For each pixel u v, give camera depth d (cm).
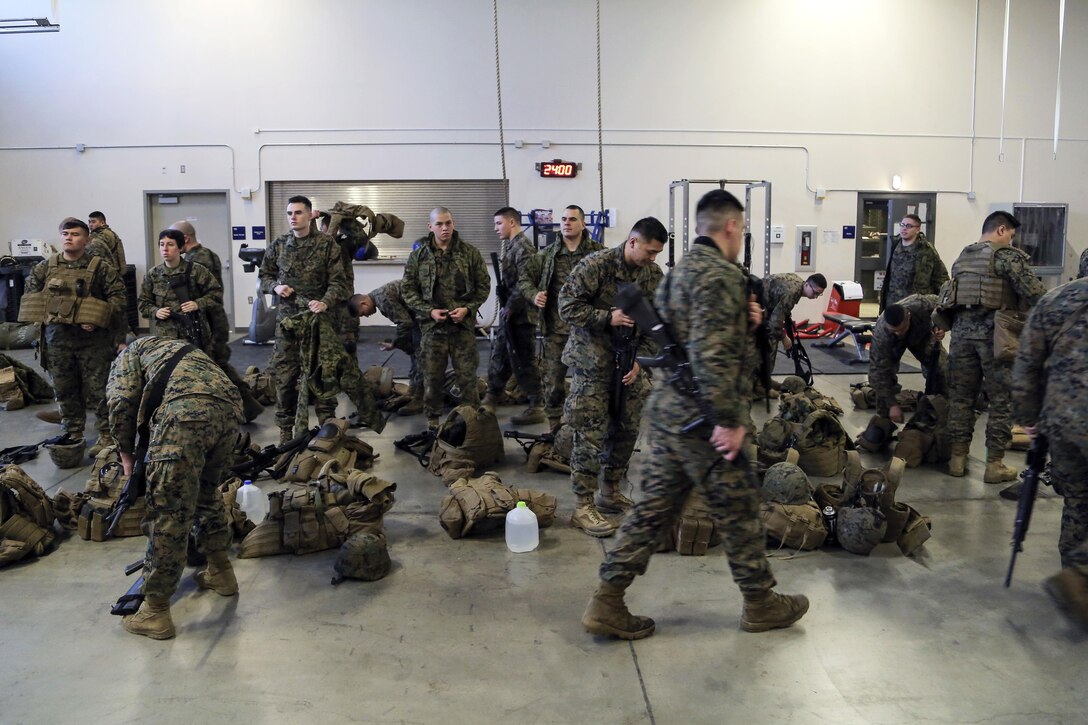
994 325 470
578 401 404
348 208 605
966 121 1202
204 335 595
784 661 287
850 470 399
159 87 1133
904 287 807
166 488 293
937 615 321
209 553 336
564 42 1140
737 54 1159
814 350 1029
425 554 387
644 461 290
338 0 1121
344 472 412
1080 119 1219
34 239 1159
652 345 397
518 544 391
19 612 328
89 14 1120
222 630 312
